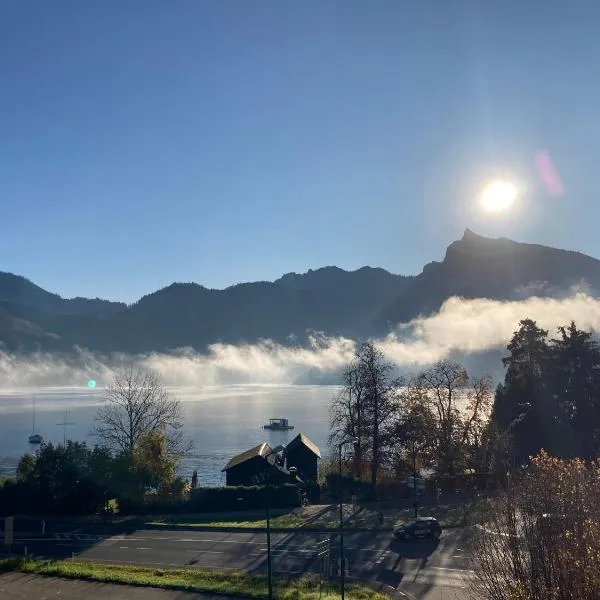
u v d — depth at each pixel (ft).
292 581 148.87
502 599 91.04
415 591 142.41
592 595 80.94
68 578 155.43
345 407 310.24
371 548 179.42
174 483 276.82
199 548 187.42
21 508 250.57
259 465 289.74
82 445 274.16
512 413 322.55
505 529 105.70
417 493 260.21
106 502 257.34
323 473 320.29
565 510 92.17
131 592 144.36
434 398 311.68
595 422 293.64
